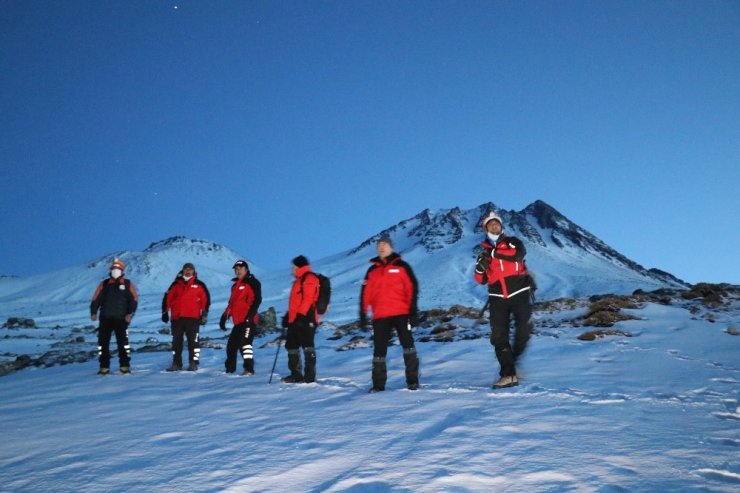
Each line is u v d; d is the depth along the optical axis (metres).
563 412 4.31
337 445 3.70
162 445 3.95
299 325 6.84
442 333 10.65
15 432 4.60
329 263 156.62
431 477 2.95
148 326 58.19
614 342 8.38
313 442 3.80
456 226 164.88
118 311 8.52
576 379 5.87
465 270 114.44
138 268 166.75
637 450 3.31
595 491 2.69
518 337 5.91
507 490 2.75
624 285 93.56
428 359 8.02
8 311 98.56
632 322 10.02
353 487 2.89
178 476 3.23
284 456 3.51
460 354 8.22
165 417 4.94
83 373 8.90
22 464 3.68
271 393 6.00
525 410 4.41
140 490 3.04
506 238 5.87
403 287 5.97
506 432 3.77
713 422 3.99
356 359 8.75
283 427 4.30
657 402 4.66
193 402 5.66
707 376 5.94
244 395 5.94
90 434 4.42
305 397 5.66
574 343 8.55
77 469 3.48
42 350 22.95
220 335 36.66
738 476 2.85
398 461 3.26
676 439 3.54
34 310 99.56
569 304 12.78
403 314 5.90
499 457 3.23
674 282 139.38
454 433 3.79
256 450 3.68
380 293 5.98
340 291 99.50
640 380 5.76
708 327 9.35
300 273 6.99
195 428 4.44
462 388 5.57
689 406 4.52
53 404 5.93
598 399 4.80
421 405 4.83
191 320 8.66
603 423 3.96
